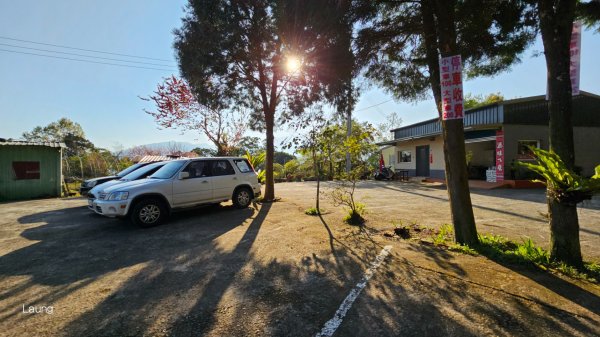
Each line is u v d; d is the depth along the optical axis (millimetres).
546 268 3568
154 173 7504
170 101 15188
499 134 13164
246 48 7922
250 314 2770
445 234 5328
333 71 6852
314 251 4605
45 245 5121
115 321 2674
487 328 2455
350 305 2900
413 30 5770
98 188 6727
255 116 11250
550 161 3494
